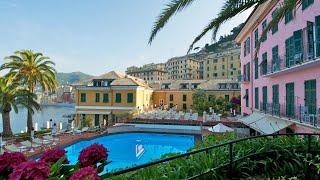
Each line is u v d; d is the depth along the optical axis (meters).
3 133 26.98
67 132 28.53
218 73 101.56
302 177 5.94
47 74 30.66
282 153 6.25
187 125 31.56
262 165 6.00
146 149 24.89
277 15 7.32
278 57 21.02
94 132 29.20
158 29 5.96
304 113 16.39
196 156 5.55
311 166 5.95
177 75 126.31
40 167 2.33
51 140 23.16
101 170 3.12
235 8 6.32
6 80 27.45
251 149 6.21
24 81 29.34
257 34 27.53
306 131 15.92
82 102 45.56
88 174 2.33
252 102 30.02
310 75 16.27
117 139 29.84
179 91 55.78
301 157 6.15
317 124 14.68
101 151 3.16
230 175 5.31
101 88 44.66
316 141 6.70
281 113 20.69
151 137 30.66
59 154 3.20
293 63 17.88
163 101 56.44
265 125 20.30
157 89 57.59
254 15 26.02
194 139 28.11
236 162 5.58
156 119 33.62
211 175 4.98
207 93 54.66
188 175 4.84
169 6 5.83
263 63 25.33
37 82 30.80
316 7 15.08
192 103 54.41
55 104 121.62
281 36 20.73
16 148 19.38
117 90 44.41
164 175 4.67
